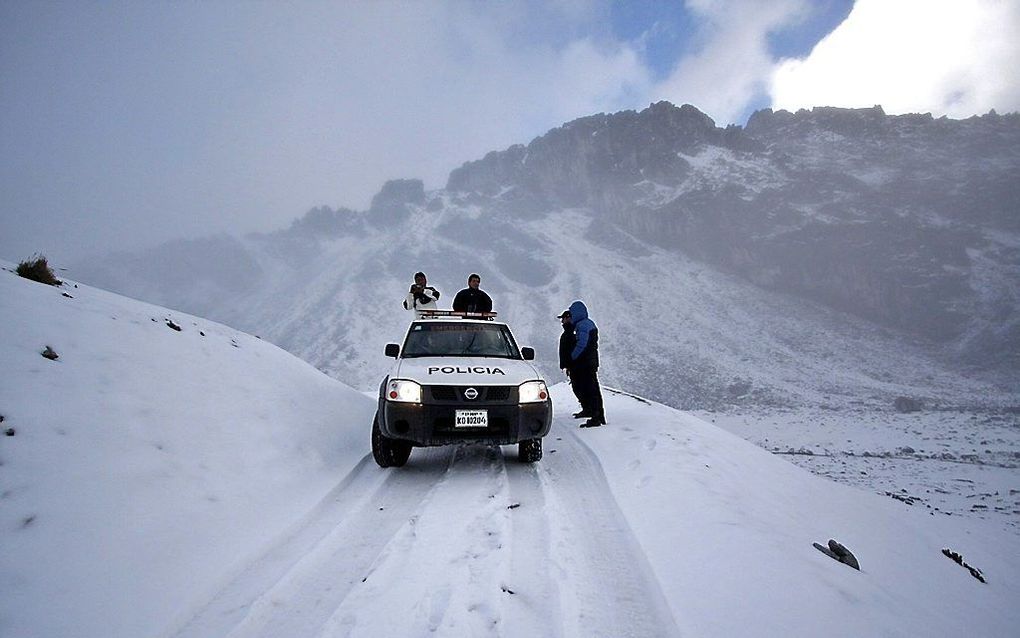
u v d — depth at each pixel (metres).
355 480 4.96
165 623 2.46
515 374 5.18
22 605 2.41
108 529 3.08
